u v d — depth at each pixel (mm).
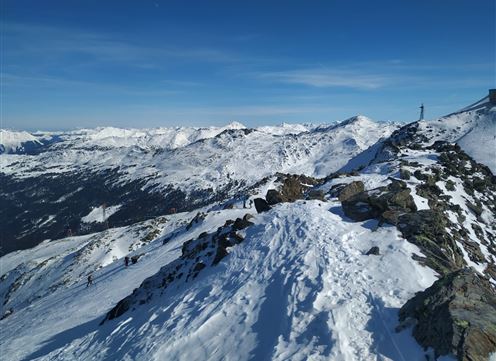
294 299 18812
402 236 23922
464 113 123812
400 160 53469
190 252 35688
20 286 120000
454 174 45219
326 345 15133
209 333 19188
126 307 31859
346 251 22312
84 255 114625
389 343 14680
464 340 12906
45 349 31266
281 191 44812
